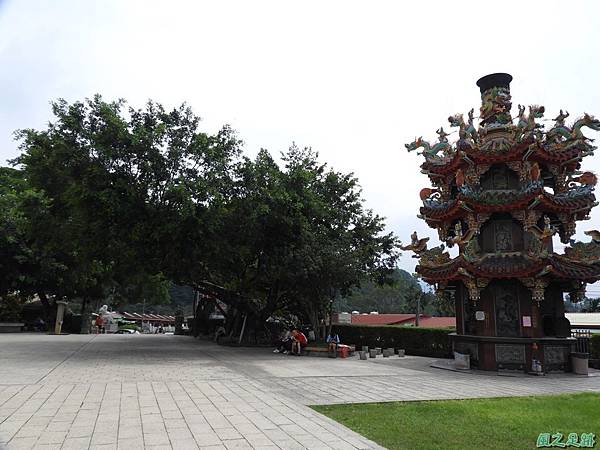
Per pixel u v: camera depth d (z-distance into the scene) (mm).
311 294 29625
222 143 25562
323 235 29266
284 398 11562
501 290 19484
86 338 33188
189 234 23641
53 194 26734
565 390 14234
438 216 21266
